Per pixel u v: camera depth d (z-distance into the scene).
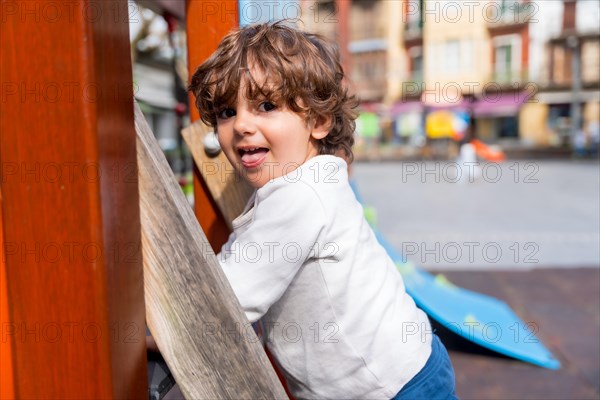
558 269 3.86
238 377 0.62
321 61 0.89
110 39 0.52
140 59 4.09
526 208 7.58
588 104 22.11
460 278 3.65
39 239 0.51
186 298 0.60
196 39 1.10
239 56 0.84
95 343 0.52
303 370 0.88
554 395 2.00
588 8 21.19
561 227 5.95
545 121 21.98
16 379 0.53
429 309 2.44
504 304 2.97
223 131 0.87
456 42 21.47
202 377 0.61
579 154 19.09
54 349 0.52
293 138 0.86
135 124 0.58
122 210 0.55
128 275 0.56
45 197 0.50
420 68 22.75
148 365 0.72
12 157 0.50
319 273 0.83
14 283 0.52
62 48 0.49
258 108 0.84
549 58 21.73
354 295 0.85
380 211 7.37
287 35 0.88
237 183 1.10
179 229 0.59
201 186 1.12
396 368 0.86
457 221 6.45
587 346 2.45
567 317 2.85
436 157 20.33
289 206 0.81
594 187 10.46
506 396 2.00
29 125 0.50
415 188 10.76
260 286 0.80
